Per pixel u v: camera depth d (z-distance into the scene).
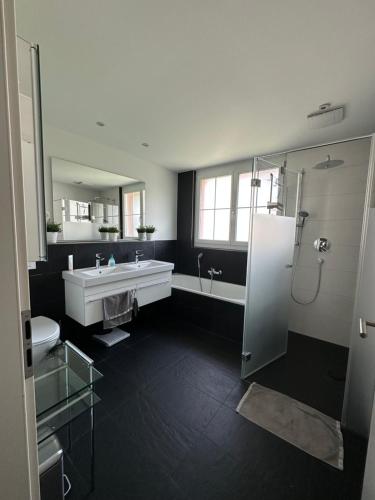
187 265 3.77
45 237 0.81
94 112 1.90
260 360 2.11
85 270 2.44
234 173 3.23
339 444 1.37
